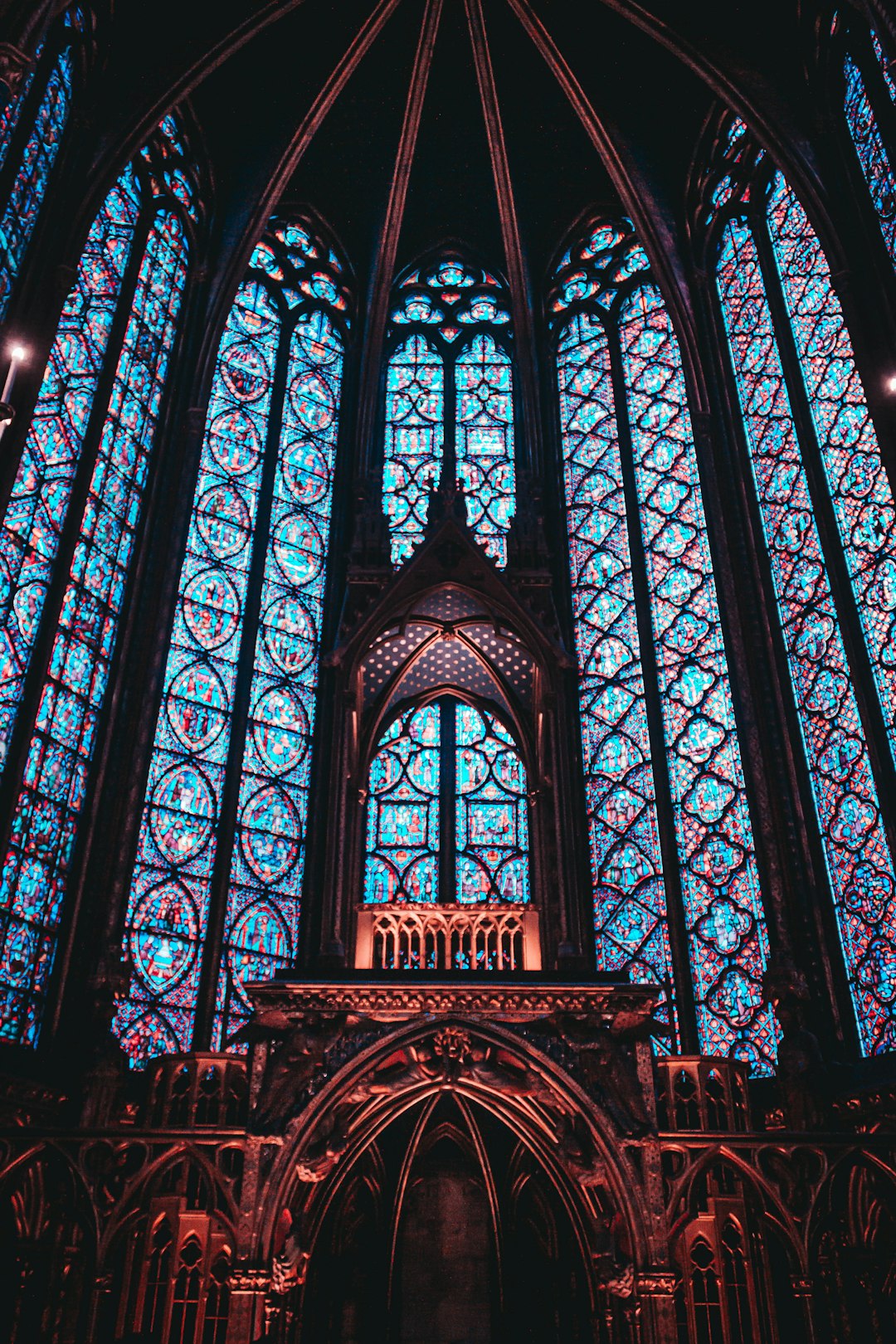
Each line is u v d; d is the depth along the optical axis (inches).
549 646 441.4
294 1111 255.1
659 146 603.5
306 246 635.5
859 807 401.1
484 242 661.3
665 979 443.2
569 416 603.2
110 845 413.4
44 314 413.1
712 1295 307.6
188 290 556.4
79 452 452.4
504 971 275.1
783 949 387.9
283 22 567.8
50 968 383.2
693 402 534.0
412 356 629.3
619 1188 251.3
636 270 616.4
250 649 502.6
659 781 481.4
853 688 414.3
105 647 446.3
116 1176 258.7
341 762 425.7
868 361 417.1
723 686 474.6
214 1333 300.2
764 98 487.8
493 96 579.5
